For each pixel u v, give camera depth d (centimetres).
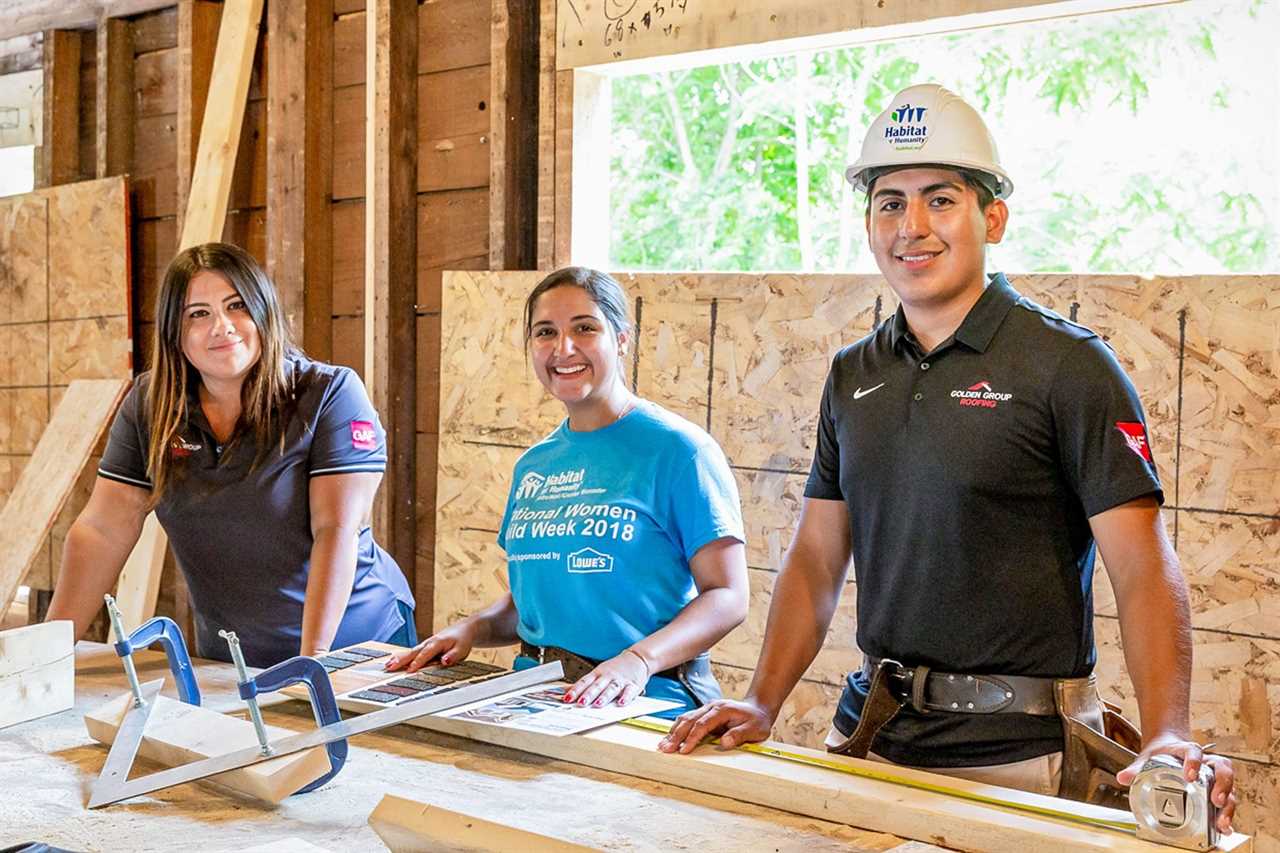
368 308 353
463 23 344
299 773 151
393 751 171
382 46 347
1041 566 165
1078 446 160
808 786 145
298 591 234
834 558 190
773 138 704
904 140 167
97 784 154
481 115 341
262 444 226
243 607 235
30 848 126
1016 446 163
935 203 168
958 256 168
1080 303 249
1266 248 525
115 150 425
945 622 168
